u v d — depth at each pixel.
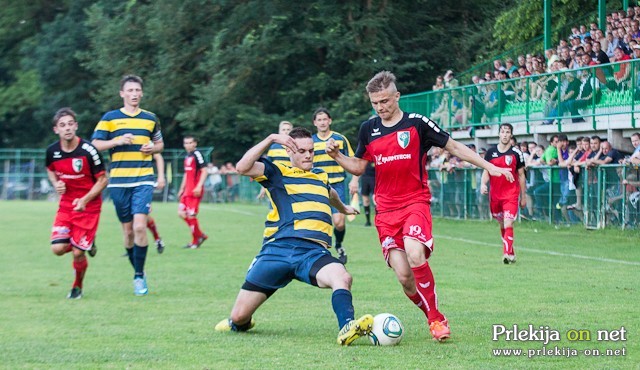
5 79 88.31
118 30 67.00
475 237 27.58
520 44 43.94
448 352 10.60
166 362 10.28
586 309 13.63
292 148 11.98
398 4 60.88
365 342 11.39
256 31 61.84
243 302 12.06
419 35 61.28
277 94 66.00
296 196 12.09
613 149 27.50
